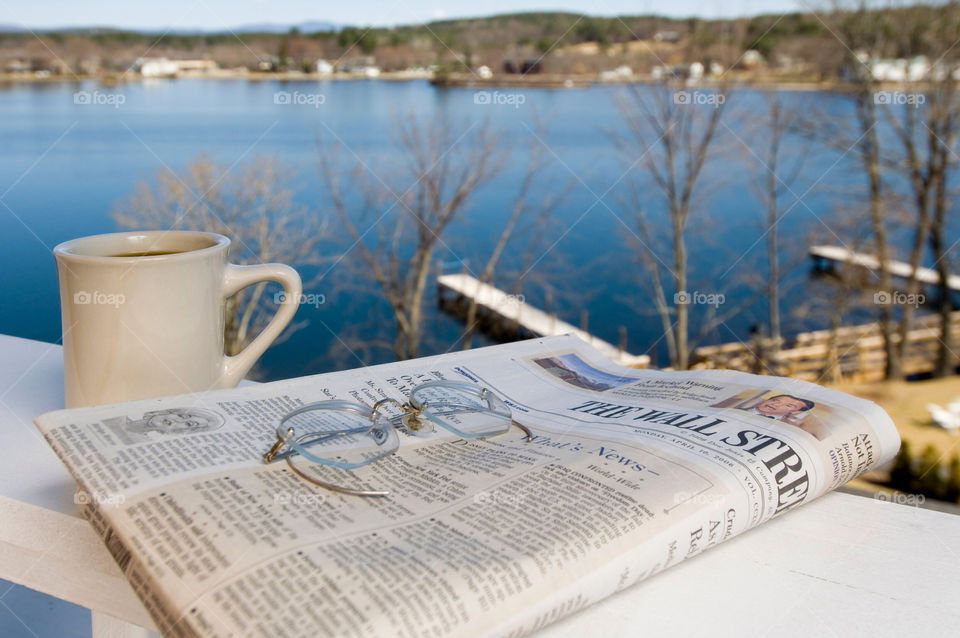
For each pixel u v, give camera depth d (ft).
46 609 2.20
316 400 1.22
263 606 0.67
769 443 1.07
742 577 0.93
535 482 0.97
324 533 0.81
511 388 1.37
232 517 0.82
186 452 0.97
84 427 1.00
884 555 0.99
